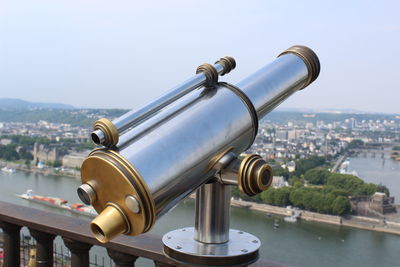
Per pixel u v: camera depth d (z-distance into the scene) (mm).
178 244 1188
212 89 1238
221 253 1132
